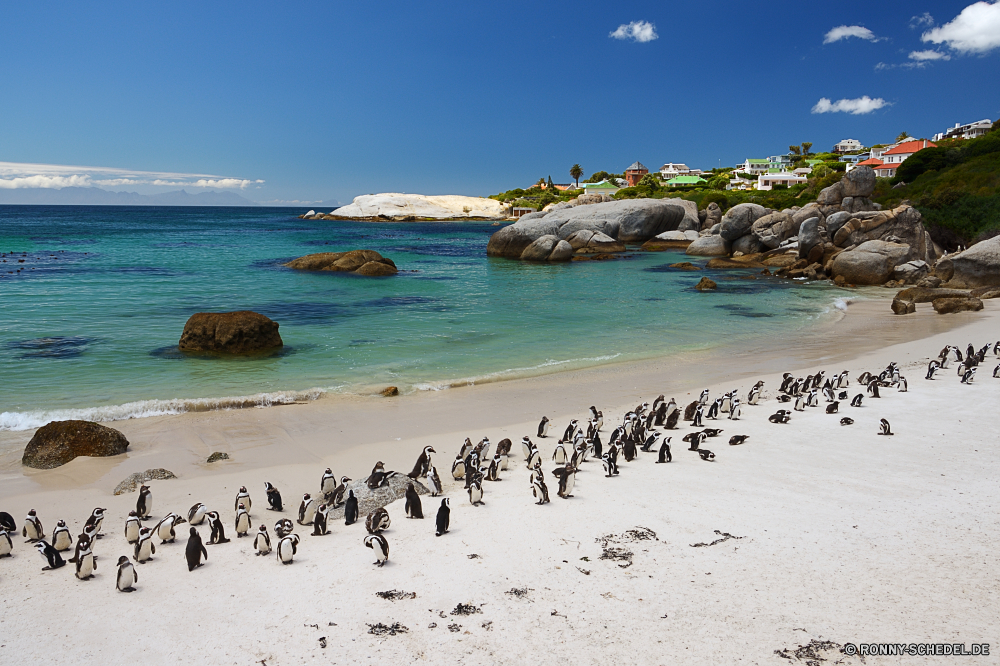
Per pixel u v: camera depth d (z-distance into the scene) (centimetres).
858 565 767
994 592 693
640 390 1812
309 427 1470
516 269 5475
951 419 1426
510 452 1345
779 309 3344
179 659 615
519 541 873
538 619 677
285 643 641
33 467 1228
